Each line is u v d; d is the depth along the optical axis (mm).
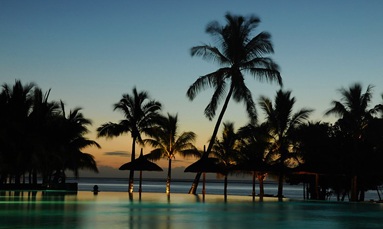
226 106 37438
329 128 44562
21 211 16656
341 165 39000
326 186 47875
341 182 45969
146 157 41688
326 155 39906
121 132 39375
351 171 38000
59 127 39031
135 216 15562
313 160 40656
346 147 40062
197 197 34375
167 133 41469
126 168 36469
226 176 42625
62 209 17922
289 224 13664
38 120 37375
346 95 39250
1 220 13273
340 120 39594
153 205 22719
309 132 42469
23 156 34906
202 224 13156
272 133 42375
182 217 15555
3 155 34438
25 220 13289
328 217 16828
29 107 37156
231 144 43750
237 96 36500
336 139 40938
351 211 21016
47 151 37000
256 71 36281
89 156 45469
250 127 41969
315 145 40875
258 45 36344
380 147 38844
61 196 29938
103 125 39625
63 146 38562
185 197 33750
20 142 35094
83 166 45469
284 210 20781
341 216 17516
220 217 15891
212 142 37469
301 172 34500
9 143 34375
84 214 15766
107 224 12578
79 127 41188
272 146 42375
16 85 36625
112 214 16203
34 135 35656
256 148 41719
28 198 26734
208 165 35156
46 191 37562
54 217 14336
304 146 41688
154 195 36938
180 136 41875
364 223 14352
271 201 30531
